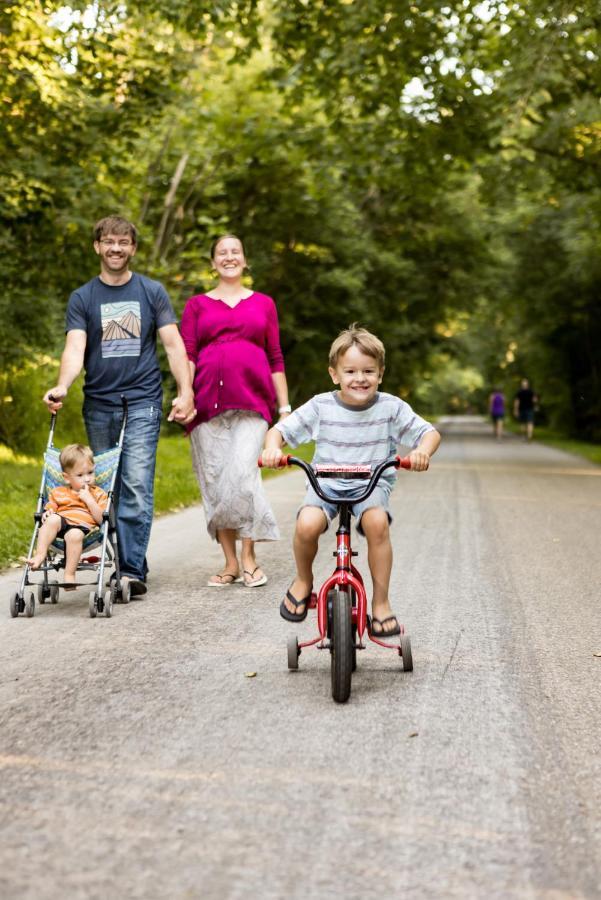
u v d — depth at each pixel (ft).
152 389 24.16
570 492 51.62
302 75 59.77
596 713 14.82
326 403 16.75
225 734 13.58
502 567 28.07
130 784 11.75
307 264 108.27
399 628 16.94
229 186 96.37
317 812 11.00
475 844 10.28
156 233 85.97
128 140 58.59
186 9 53.47
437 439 16.06
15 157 53.88
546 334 137.49
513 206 105.91
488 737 13.65
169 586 24.89
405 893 9.23
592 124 62.95
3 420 61.46
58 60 53.72
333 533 35.01
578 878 9.60
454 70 59.77
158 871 9.58
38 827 10.52
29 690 15.58
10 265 56.13
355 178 66.90
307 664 17.44
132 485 23.44
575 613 22.17
